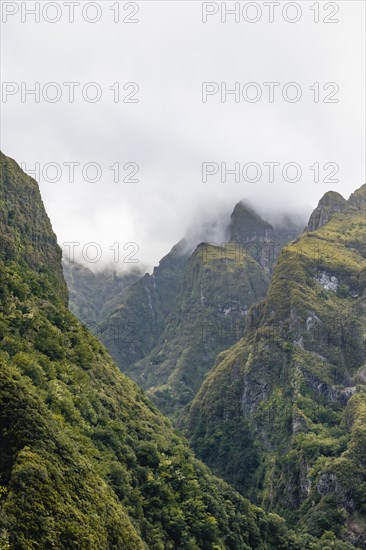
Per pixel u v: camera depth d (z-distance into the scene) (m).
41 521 49.75
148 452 86.94
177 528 75.94
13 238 114.31
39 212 135.50
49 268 128.00
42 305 101.00
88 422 79.69
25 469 51.97
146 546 65.31
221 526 87.75
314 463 144.50
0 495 49.72
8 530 47.09
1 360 65.06
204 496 89.00
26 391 60.91
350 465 131.25
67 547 50.34
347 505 126.25
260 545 96.12
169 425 114.50
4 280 94.62
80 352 99.56
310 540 112.75
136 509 71.56
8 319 87.50
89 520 54.62
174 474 86.62
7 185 124.25
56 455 57.41
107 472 69.69
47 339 90.31
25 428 56.53
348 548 111.50
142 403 110.94
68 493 54.91
